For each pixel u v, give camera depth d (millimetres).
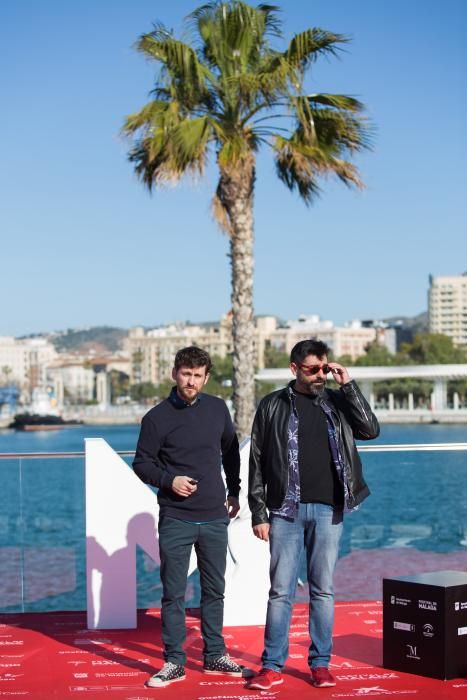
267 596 6875
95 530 6746
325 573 5254
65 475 7273
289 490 5223
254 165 14633
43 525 7320
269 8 14273
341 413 5262
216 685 5281
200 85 13953
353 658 5777
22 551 7320
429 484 7535
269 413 5316
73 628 6754
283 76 12914
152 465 5461
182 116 13914
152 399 189250
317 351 5203
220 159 13609
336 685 5211
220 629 5551
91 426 163500
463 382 126062
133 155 14203
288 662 5773
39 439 124312
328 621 5266
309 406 5281
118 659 5887
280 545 5273
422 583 5375
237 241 14570
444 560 7562
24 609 7309
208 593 5531
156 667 5691
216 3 14055
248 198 14555
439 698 4949
